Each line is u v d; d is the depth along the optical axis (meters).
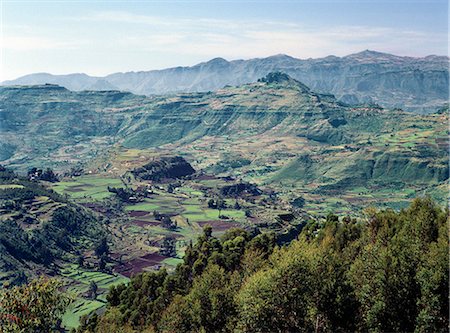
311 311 77.06
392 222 116.31
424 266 76.19
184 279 136.88
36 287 60.31
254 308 79.62
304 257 83.00
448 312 71.00
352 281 83.12
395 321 73.44
